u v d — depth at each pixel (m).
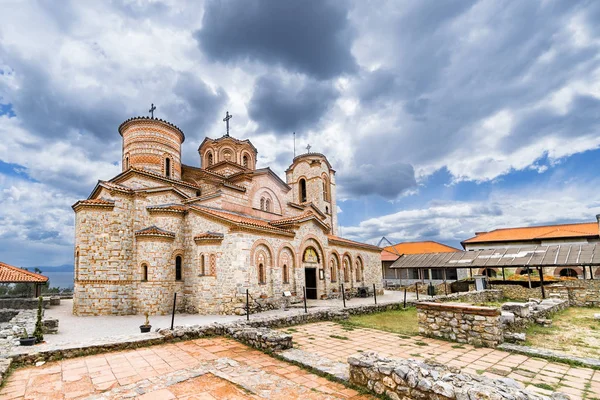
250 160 35.75
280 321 14.59
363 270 35.38
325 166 44.94
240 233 20.41
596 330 13.99
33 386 7.83
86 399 7.06
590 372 8.47
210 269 20.81
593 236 45.38
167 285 21.34
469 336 11.53
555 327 14.59
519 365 9.08
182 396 7.10
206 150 34.53
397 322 16.08
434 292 31.42
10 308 24.86
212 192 28.55
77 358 9.88
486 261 30.11
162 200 23.77
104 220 21.38
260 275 21.72
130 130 27.31
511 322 12.90
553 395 5.99
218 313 20.22
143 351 10.59
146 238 21.19
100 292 20.55
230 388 7.52
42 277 26.48
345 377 7.89
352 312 17.94
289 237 24.64
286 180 45.75
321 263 27.89
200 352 10.47
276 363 9.33
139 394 7.23
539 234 51.22
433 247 61.69
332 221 44.62
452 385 6.05
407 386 6.51
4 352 10.14
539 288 25.97
